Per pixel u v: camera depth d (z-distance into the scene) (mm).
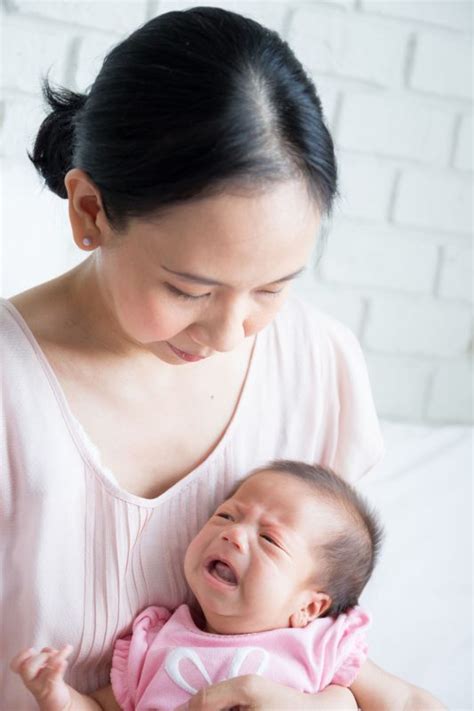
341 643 1108
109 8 1677
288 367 1146
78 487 996
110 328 999
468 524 1576
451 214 1979
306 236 828
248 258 799
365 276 1956
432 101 1905
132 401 1026
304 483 1137
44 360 981
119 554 1029
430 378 2066
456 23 1879
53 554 993
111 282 867
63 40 1665
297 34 1782
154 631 1074
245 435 1120
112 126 815
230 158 768
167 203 783
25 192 1588
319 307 1948
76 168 873
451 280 2020
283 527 1104
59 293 1023
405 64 1865
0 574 1012
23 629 1013
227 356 1090
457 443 1787
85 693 1069
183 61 800
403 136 1902
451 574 1470
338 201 1470
